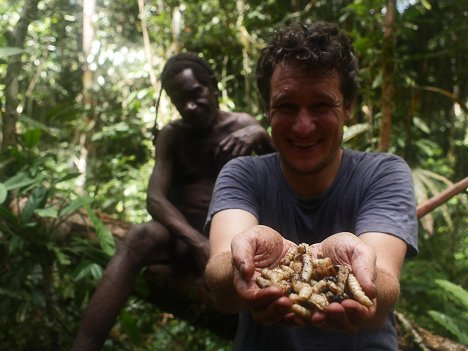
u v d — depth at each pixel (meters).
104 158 3.56
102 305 1.50
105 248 1.59
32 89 3.91
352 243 0.69
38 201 1.65
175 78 1.58
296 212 0.95
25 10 1.99
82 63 4.17
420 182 1.99
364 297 0.60
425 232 2.65
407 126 2.53
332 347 0.89
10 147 1.90
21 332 1.74
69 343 1.76
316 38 0.87
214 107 1.63
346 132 1.92
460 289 1.63
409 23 2.80
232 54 3.27
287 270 0.67
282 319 0.62
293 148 0.90
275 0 3.32
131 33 4.12
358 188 0.94
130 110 3.58
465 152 3.27
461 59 3.16
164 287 1.74
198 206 1.67
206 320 1.74
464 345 1.67
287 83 0.87
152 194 1.62
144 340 2.15
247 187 0.96
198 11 3.40
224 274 0.75
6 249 1.72
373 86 2.07
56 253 1.65
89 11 4.06
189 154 1.68
